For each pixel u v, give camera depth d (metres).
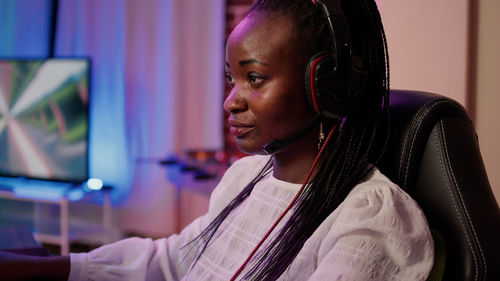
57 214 3.90
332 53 0.77
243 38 0.79
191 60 3.54
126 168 3.72
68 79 3.36
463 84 1.36
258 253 0.87
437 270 0.75
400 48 1.42
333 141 0.85
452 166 0.82
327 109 0.77
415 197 0.87
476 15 1.36
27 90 3.45
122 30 3.63
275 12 0.78
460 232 0.78
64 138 3.39
